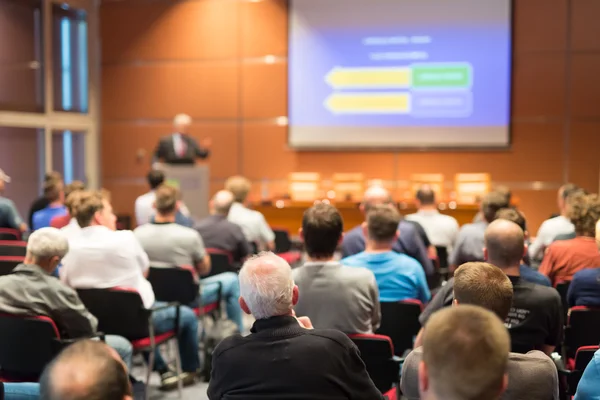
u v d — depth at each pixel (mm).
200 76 9422
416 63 8586
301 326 2047
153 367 4246
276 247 6664
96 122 9812
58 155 9266
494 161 8484
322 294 2881
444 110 8562
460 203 7594
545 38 8242
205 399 4004
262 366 1952
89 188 9734
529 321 2604
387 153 8805
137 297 3434
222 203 5129
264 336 1996
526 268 3092
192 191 8016
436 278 4703
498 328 1229
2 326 2971
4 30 8234
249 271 2062
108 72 9758
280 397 1928
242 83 9273
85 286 3568
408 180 8758
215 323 4484
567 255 3764
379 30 8656
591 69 8156
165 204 4473
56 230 3068
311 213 2975
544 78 8273
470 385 1179
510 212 3777
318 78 8898
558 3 8172
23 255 4352
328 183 9031
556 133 8289
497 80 8359
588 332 3006
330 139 8930
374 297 2934
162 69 9555
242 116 9305
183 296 4137
